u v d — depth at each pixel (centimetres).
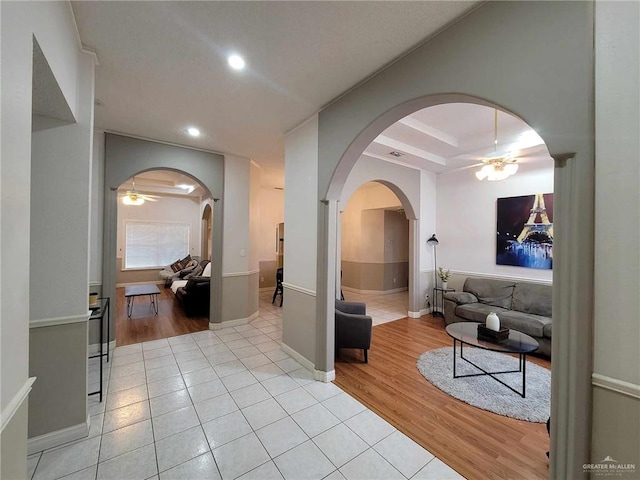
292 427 208
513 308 416
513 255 444
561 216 127
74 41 176
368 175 435
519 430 207
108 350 314
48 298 184
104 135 342
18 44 97
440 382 275
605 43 116
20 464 99
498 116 333
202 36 185
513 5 145
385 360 330
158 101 270
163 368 300
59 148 187
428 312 544
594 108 118
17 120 95
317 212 288
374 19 169
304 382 274
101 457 177
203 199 806
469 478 165
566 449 125
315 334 287
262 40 188
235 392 255
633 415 109
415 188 511
